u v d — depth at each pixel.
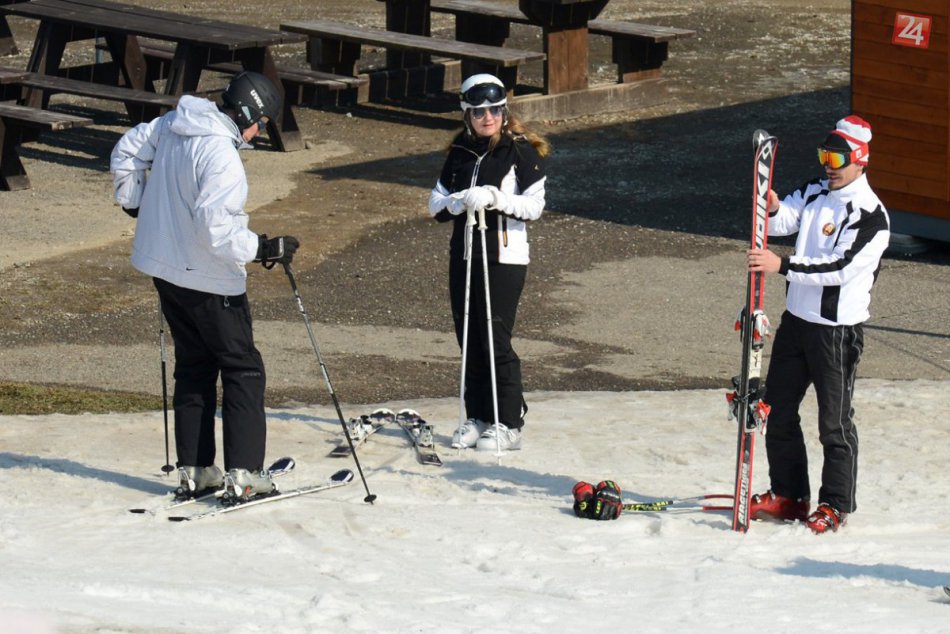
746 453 20.20
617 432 27.05
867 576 17.72
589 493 20.88
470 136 24.47
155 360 34.19
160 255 19.34
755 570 17.97
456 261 24.83
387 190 54.59
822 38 87.38
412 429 25.80
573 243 47.44
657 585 17.08
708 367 35.06
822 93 73.50
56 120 51.19
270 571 16.77
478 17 75.00
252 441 20.27
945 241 46.81
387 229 48.91
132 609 13.81
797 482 20.97
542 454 25.09
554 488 22.84
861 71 47.22
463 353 24.67
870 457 25.34
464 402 25.42
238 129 19.39
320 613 14.45
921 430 27.33
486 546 18.81
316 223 49.38
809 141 63.34
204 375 20.58
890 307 40.81
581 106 68.44
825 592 16.70
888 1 46.09
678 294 41.78
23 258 43.53
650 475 23.83
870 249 19.58
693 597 16.31
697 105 70.94
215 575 16.19
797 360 20.48
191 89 60.47
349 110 69.50
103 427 25.75
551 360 35.34
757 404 19.84
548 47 67.62
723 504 21.77
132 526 19.02
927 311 40.44
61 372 32.75
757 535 20.16
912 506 22.12
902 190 47.12
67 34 64.12
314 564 17.39
